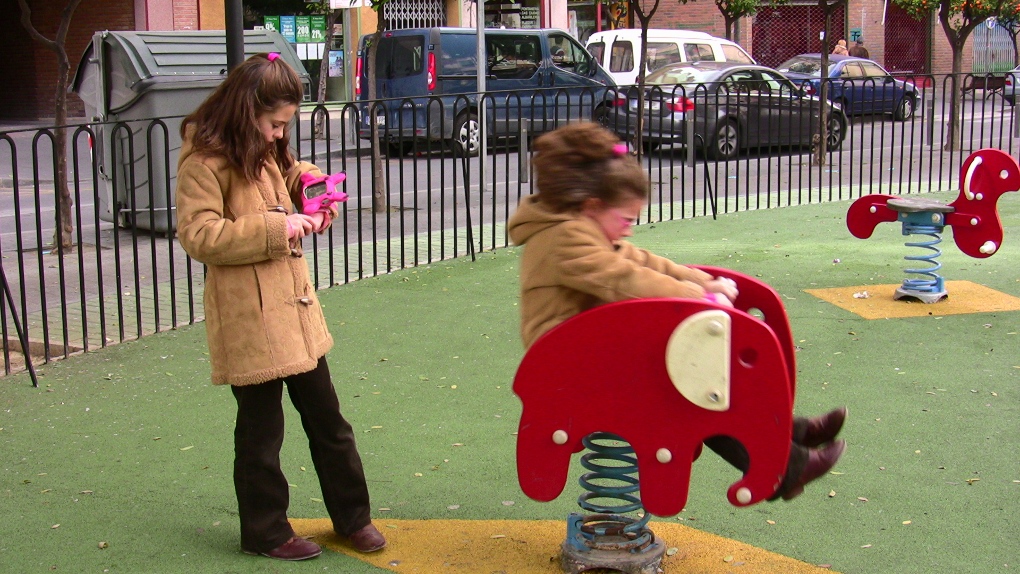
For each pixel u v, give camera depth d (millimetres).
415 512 3793
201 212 3096
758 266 7648
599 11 30281
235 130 3105
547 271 2807
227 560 3410
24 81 25375
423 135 16125
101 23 23812
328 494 3459
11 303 5281
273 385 3297
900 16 35750
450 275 7562
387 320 6414
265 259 3141
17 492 3998
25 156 17375
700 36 21203
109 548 3514
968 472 4016
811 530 3562
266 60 3150
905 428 4480
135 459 4332
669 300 2643
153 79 9227
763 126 15328
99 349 5957
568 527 3367
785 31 34562
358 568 3357
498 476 4102
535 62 17000
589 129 2811
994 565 3295
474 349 5797
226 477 4133
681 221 9719
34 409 4977
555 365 2748
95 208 5992
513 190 12750
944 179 12883
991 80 12625
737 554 3391
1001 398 4812
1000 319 6059
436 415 4797
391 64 16766
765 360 2639
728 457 2934
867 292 6762
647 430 2744
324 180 3377
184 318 6668
